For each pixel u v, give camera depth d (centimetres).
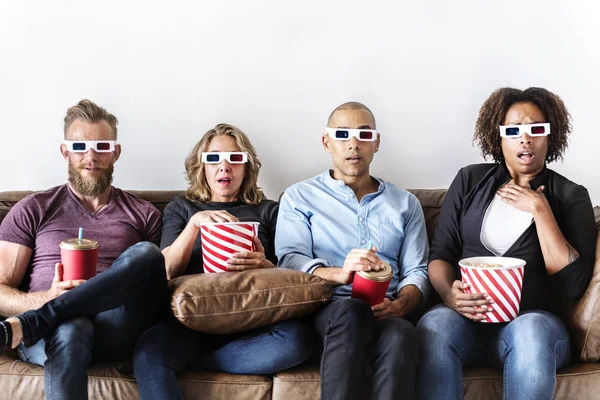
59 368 192
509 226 234
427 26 288
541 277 229
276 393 204
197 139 288
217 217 226
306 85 288
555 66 290
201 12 285
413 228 253
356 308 199
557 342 204
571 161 292
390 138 291
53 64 283
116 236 250
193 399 204
